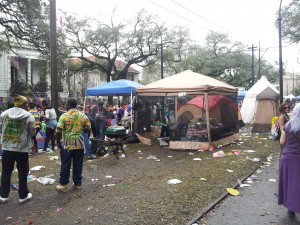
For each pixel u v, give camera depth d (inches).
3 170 231.1
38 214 203.3
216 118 520.1
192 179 274.8
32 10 802.2
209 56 1738.4
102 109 526.6
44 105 458.6
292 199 182.9
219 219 191.6
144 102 533.3
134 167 342.6
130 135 517.3
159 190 241.6
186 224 180.5
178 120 474.0
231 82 1953.7
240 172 304.5
